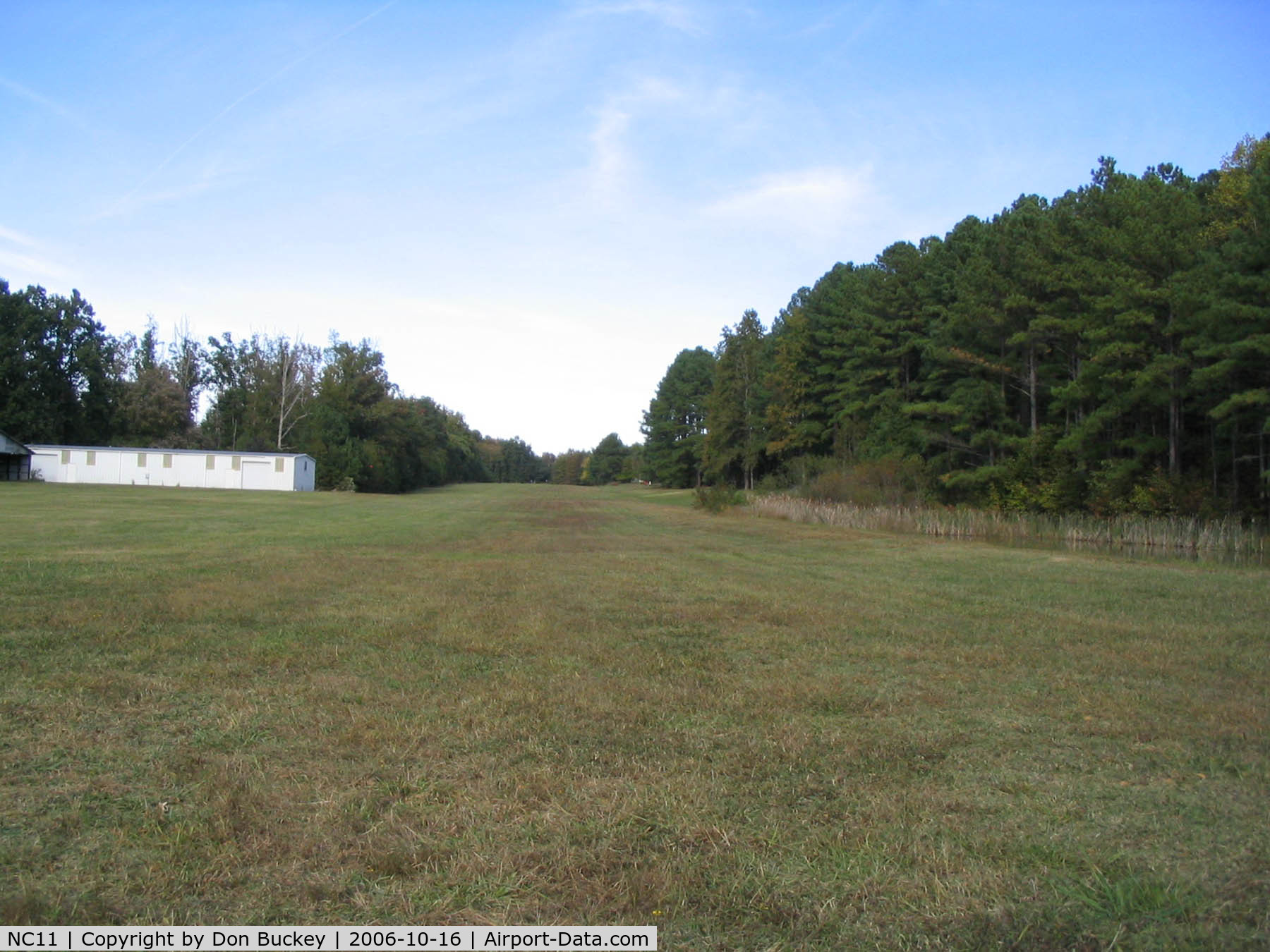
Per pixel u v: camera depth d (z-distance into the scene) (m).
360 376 76.44
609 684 7.24
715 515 43.62
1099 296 31.52
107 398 74.19
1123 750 5.67
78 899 3.47
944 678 7.73
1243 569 19.09
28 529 22.69
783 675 7.73
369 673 7.50
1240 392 26.41
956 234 50.72
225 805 4.39
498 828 4.23
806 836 4.21
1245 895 3.63
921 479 40.69
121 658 7.80
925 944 3.27
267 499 48.12
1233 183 34.41
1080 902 3.57
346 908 3.47
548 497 68.94
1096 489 32.38
